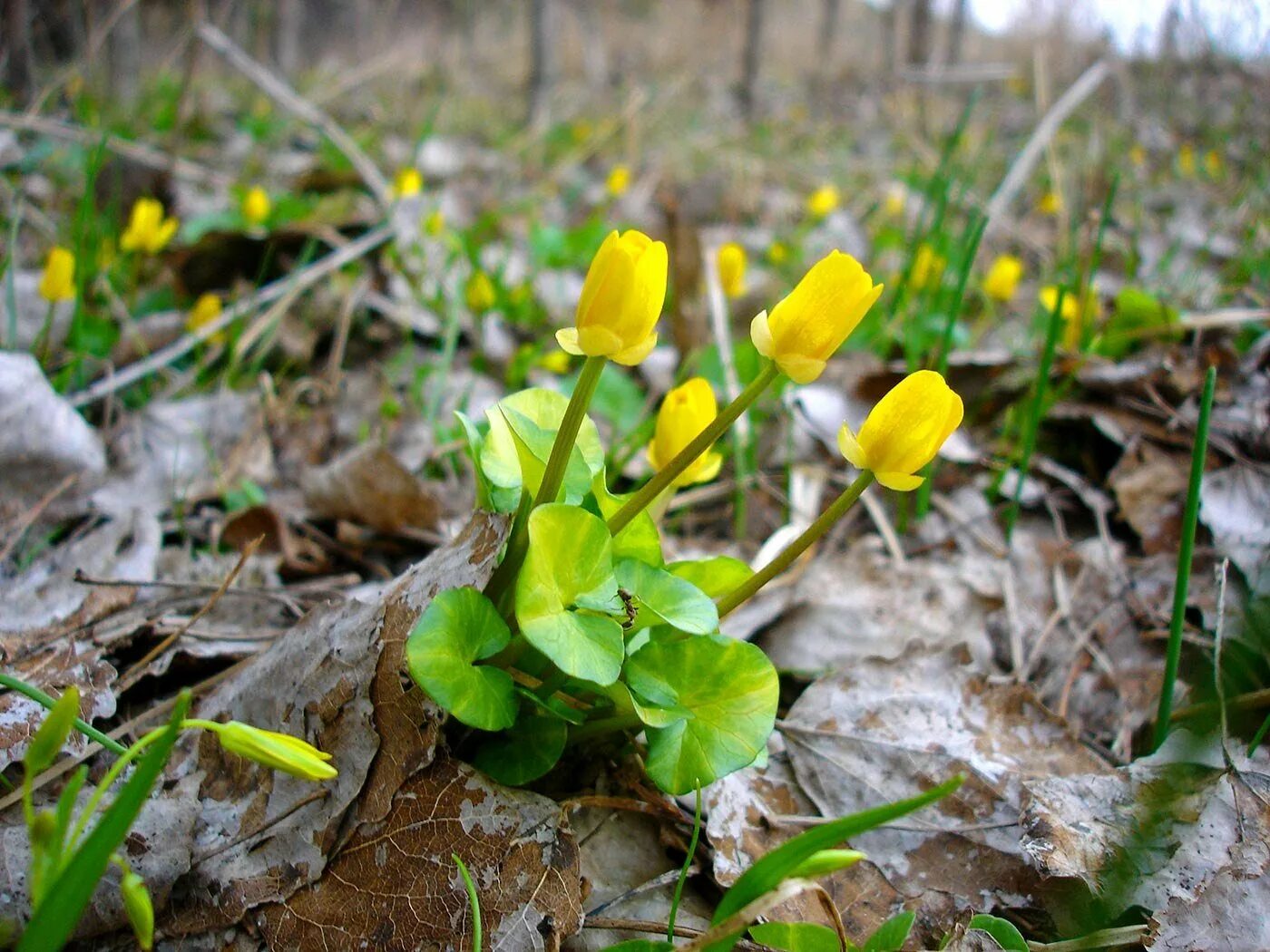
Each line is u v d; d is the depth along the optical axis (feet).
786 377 0.47
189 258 1.51
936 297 1.30
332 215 1.72
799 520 0.95
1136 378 1.02
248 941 0.49
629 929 0.53
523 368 1.27
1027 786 0.61
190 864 0.50
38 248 1.47
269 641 0.69
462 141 3.64
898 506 0.96
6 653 0.61
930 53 5.25
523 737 0.53
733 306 1.63
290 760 0.40
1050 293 1.16
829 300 0.45
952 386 1.12
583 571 0.48
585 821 0.58
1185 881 0.55
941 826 0.60
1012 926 0.52
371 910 0.49
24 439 0.83
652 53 6.82
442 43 4.53
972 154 3.11
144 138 2.26
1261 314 1.07
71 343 1.10
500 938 0.48
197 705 0.59
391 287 1.50
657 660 0.51
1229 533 0.85
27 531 0.80
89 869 0.35
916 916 0.56
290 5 4.88
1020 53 4.59
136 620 0.68
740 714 0.50
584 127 3.84
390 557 0.90
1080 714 0.76
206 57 4.62
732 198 2.58
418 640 0.46
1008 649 0.81
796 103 5.57
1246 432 0.93
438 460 1.05
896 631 0.80
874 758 0.64
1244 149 2.37
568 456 0.47
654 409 1.24
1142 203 2.20
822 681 0.68
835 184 2.96
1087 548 0.91
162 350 1.25
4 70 1.96
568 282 1.84
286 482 1.01
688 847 0.58
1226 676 0.68
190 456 0.99
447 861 0.50
